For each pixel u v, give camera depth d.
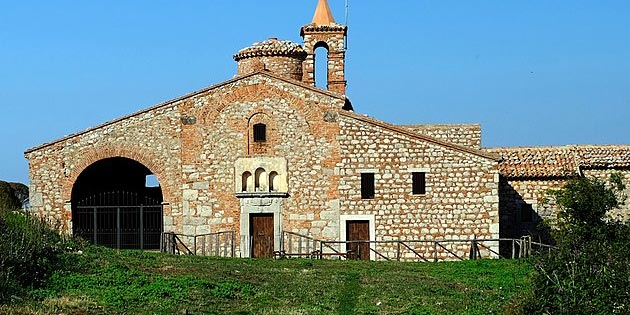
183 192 50.88
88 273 33.38
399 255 48.44
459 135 57.44
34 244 33.50
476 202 49.16
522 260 42.47
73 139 51.53
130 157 51.22
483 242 48.84
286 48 56.75
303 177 50.38
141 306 28.72
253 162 50.66
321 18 63.41
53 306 27.44
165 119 51.22
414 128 57.62
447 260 48.38
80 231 51.94
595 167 56.34
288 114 50.66
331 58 59.28
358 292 33.25
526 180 55.84
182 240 50.72
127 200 53.28
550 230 51.84
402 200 49.56
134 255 39.72
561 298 26.08
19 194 64.62
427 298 31.94
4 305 26.75
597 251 28.77
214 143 50.97
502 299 31.09
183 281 32.69
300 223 50.19
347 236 49.88
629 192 55.59
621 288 25.81
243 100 50.97
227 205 50.75
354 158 50.03
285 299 31.25
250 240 50.38
